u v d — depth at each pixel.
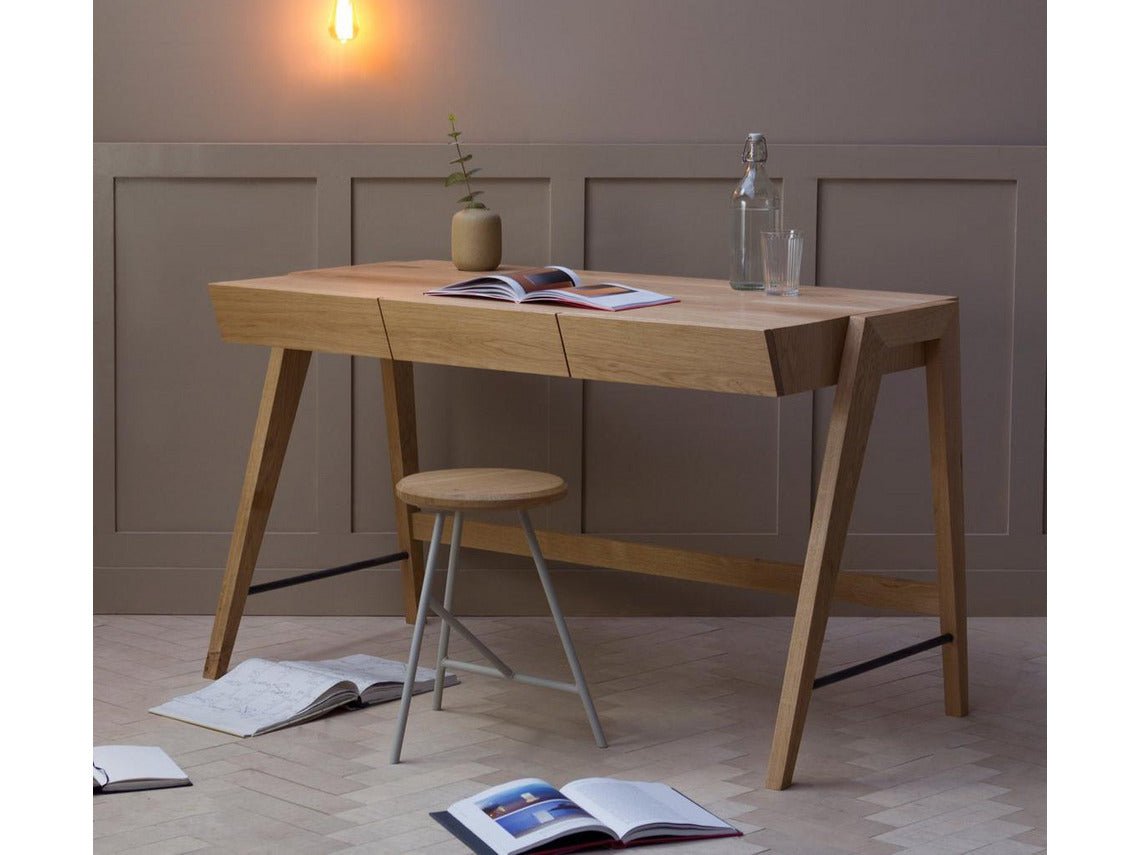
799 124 4.12
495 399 4.23
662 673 3.72
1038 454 4.15
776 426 4.17
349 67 4.15
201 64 4.15
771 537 4.20
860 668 3.13
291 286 3.57
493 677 3.59
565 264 4.15
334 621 4.24
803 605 2.98
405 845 2.66
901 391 4.15
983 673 3.71
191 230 4.17
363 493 4.26
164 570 4.28
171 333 4.21
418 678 3.61
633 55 4.12
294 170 4.13
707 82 4.12
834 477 2.98
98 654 3.90
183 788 2.96
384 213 4.16
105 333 4.20
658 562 3.68
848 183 4.09
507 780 3.00
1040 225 4.07
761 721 3.37
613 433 4.21
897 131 4.12
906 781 2.99
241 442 4.25
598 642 3.99
